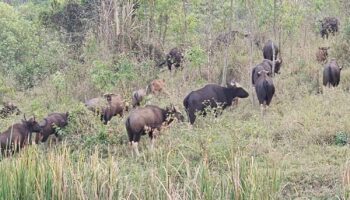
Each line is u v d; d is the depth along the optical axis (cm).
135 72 4372
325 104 3359
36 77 5375
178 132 2902
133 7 5253
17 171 1686
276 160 2211
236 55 4822
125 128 3152
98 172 1720
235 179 1661
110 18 5200
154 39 5356
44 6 6850
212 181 1720
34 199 1655
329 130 2805
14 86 5378
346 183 1822
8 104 4125
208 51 4572
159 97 4034
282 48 5012
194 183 1666
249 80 4084
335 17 5706
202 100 3306
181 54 4784
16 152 2372
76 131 3050
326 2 5741
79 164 1805
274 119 3228
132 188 1730
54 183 1662
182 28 5103
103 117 3416
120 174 1864
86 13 6034
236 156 1881
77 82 4728
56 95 4512
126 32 5097
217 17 5041
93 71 4281
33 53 6562
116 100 3516
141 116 2820
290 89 3928
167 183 1677
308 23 5491
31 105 4022
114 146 2838
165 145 2672
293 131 2881
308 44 5012
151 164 2098
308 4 5478
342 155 2522
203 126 3033
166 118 2950
